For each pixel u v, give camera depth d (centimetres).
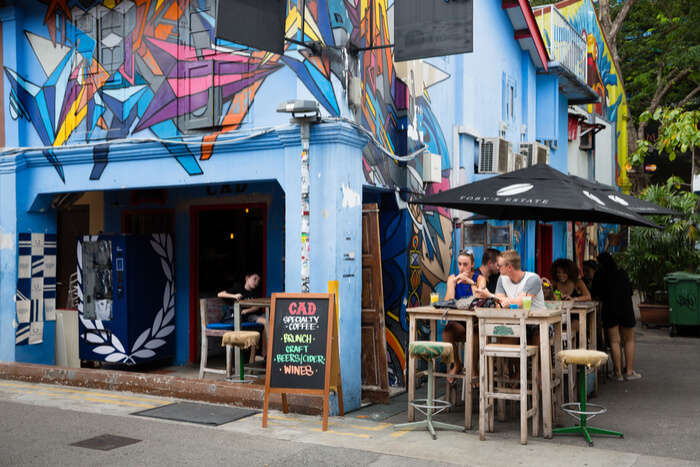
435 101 1002
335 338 703
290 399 729
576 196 716
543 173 788
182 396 798
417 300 924
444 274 1023
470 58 1116
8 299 959
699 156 1296
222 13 665
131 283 1006
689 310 1351
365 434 643
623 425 681
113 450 587
